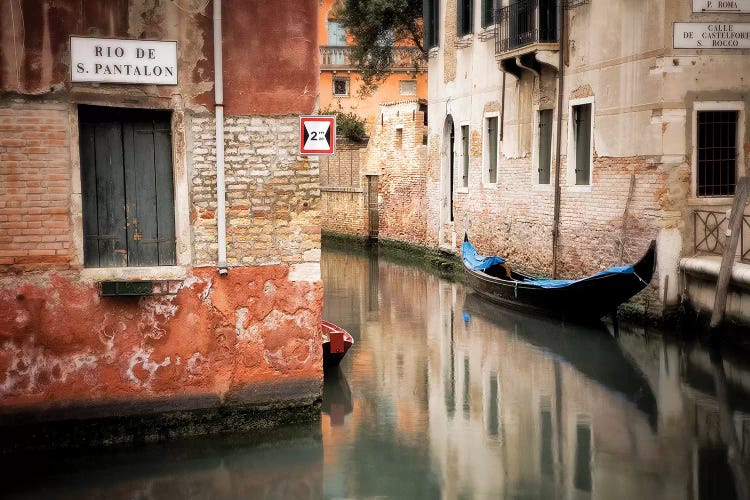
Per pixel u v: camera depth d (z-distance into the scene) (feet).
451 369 37.09
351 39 112.27
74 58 24.79
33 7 24.40
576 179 49.52
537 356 39.19
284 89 26.78
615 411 31.04
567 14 49.26
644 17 41.96
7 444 25.02
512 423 29.78
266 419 27.27
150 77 25.48
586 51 47.34
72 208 25.08
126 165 25.94
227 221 26.58
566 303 44.57
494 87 60.13
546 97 52.29
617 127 44.57
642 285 40.52
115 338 25.68
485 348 40.88
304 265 27.27
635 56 42.86
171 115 26.02
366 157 86.94
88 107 25.44
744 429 28.89
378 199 84.38
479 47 62.64
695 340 40.86
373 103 111.45
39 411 25.20
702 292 40.65
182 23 25.70
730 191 42.19
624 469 25.52
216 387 26.71
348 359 39.01
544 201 52.80
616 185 44.88
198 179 26.21
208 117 26.17
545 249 52.85
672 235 41.37
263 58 26.61
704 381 34.55
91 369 25.55
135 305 25.81
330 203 93.86
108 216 25.88
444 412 31.07
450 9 68.95
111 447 25.89
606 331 43.55
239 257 26.73
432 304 52.85
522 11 53.01
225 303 26.66
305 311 27.37
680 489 23.98
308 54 26.94
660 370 36.22
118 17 25.12
